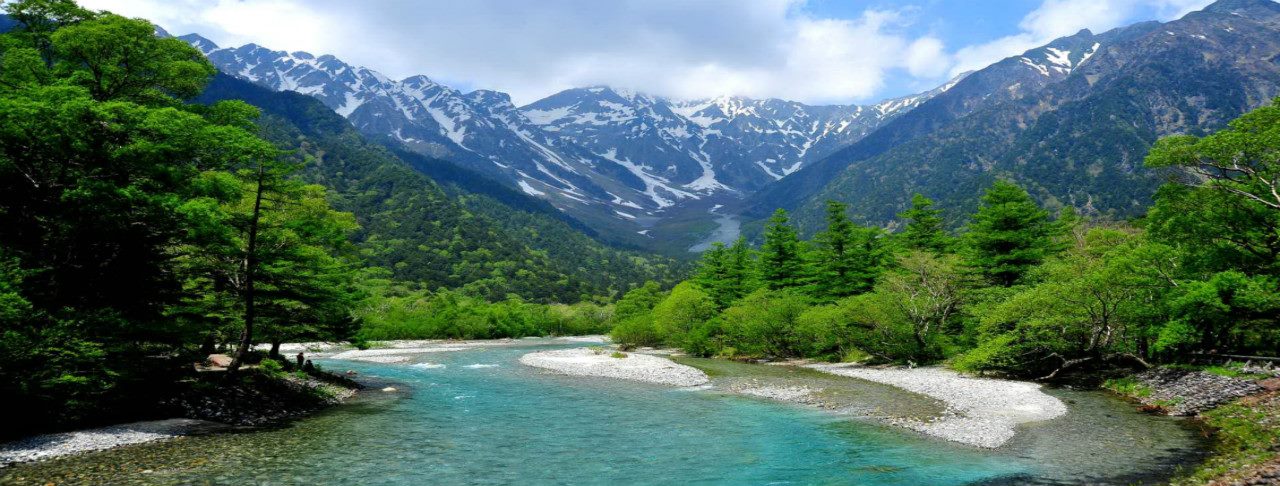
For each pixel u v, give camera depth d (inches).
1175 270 1259.2
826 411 1115.3
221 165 978.1
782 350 2320.4
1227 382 1016.2
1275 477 548.1
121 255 887.7
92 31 937.5
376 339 3671.3
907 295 1915.6
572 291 6781.5
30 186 835.4
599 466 743.7
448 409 1160.8
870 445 836.6
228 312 1163.3
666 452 814.5
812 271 2659.9
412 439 884.6
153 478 646.5
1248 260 1172.5
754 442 870.4
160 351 965.2
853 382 1509.6
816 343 2169.0
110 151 848.3
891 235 2815.0
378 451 805.2
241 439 852.6
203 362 1267.2
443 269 6471.5
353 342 1509.6
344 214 1306.6
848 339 2030.0
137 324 869.2
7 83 886.4
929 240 2578.7
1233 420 847.7
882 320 1879.9
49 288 821.2
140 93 1060.5
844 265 2496.3
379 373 1827.0
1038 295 1393.9
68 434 805.2
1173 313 1223.5
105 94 1017.5
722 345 2618.1
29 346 724.0
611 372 1792.6
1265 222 1127.6
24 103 732.0
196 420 942.4
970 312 1793.8
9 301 706.2
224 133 898.1
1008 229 2082.9
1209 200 1160.2
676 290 3041.3
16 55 892.6
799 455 790.5
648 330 3088.1
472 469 722.2
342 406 1182.9
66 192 775.7
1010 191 2081.7
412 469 717.3
